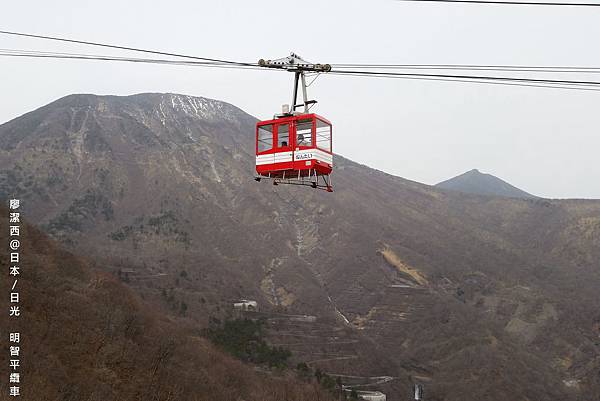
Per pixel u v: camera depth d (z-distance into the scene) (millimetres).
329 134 34969
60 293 81688
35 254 91938
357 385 146500
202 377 89688
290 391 109812
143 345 86062
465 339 191750
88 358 69375
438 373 173125
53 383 58250
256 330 160125
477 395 156125
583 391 171625
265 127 35188
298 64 30016
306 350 160750
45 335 67312
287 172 35031
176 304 161625
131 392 69188
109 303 92375
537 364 183875
